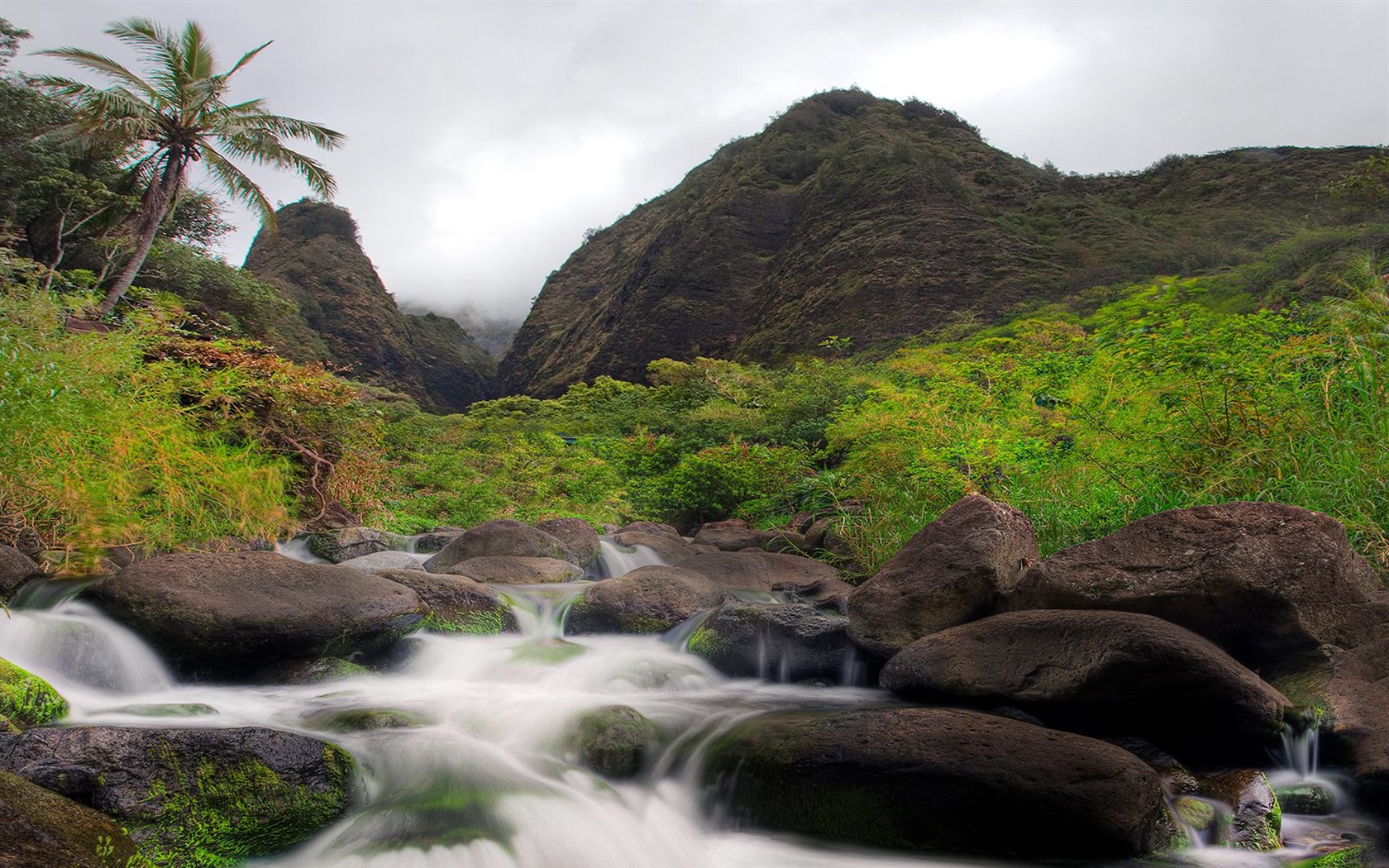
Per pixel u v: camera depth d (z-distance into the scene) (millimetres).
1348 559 4238
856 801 3416
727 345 71375
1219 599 4094
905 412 9727
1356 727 3578
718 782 3771
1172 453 6395
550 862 3150
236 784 2984
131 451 6184
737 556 7855
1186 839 3188
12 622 4246
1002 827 3197
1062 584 4461
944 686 4227
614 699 4715
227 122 22719
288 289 103062
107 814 2736
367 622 4945
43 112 28141
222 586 4762
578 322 110500
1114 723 3830
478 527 8438
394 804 3334
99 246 29109
